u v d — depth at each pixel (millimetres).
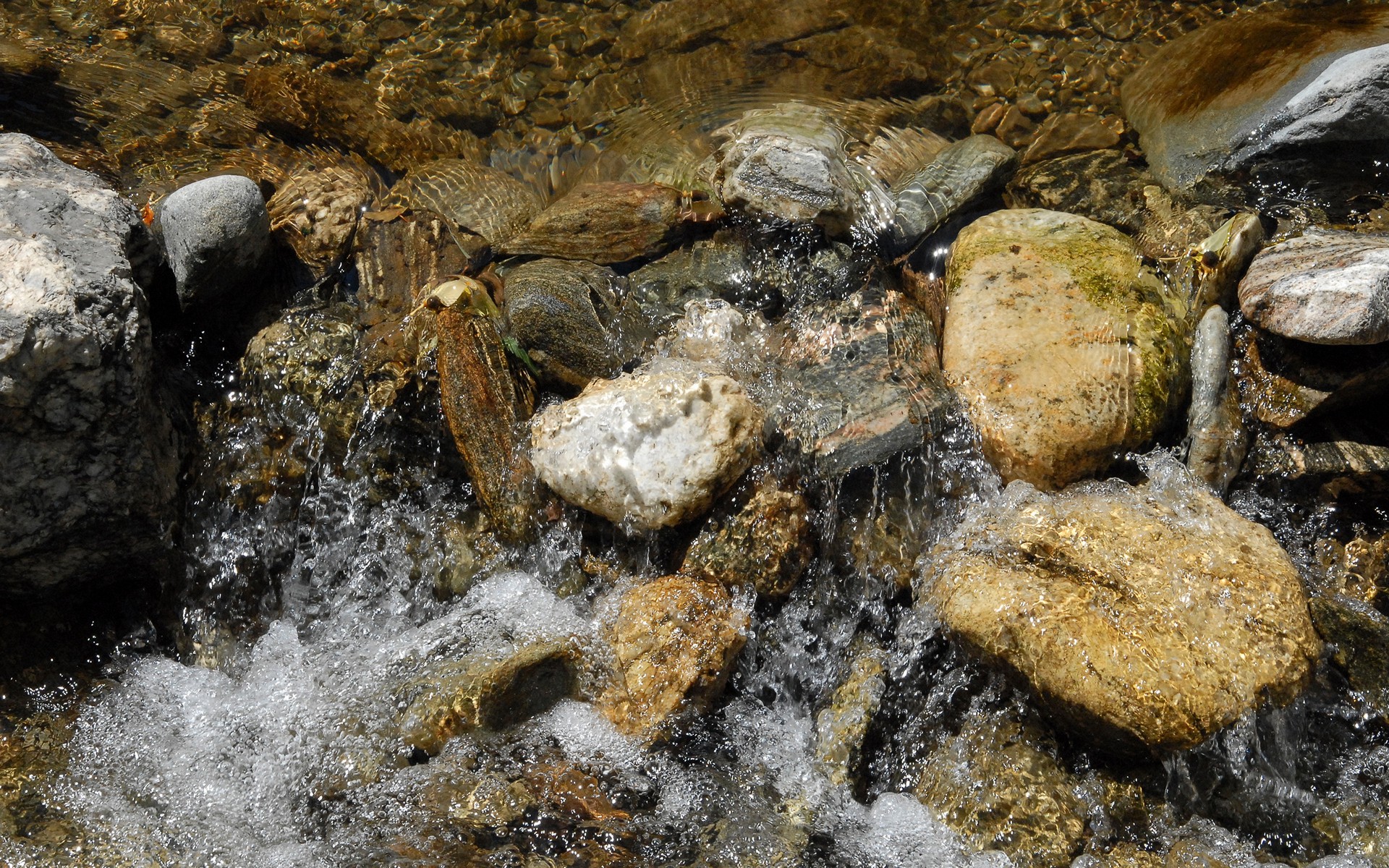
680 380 2648
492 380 2703
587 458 2629
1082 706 2496
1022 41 3049
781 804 2529
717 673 2574
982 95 2988
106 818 2502
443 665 2586
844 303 2760
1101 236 2787
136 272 2670
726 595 2615
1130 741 2492
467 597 2660
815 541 2648
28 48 3037
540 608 2641
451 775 2523
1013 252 2768
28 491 2541
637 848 2488
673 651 2574
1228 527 2596
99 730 2570
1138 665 2494
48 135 2914
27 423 2514
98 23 3094
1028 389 2658
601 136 2982
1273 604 2539
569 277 2766
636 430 2621
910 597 2645
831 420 2662
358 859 2475
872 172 2877
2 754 2533
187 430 2695
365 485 2703
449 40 3117
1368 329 2615
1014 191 2893
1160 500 2629
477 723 2543
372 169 2939
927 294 2787
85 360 2518
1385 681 2553
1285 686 2510
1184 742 2480
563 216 2842
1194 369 2697
